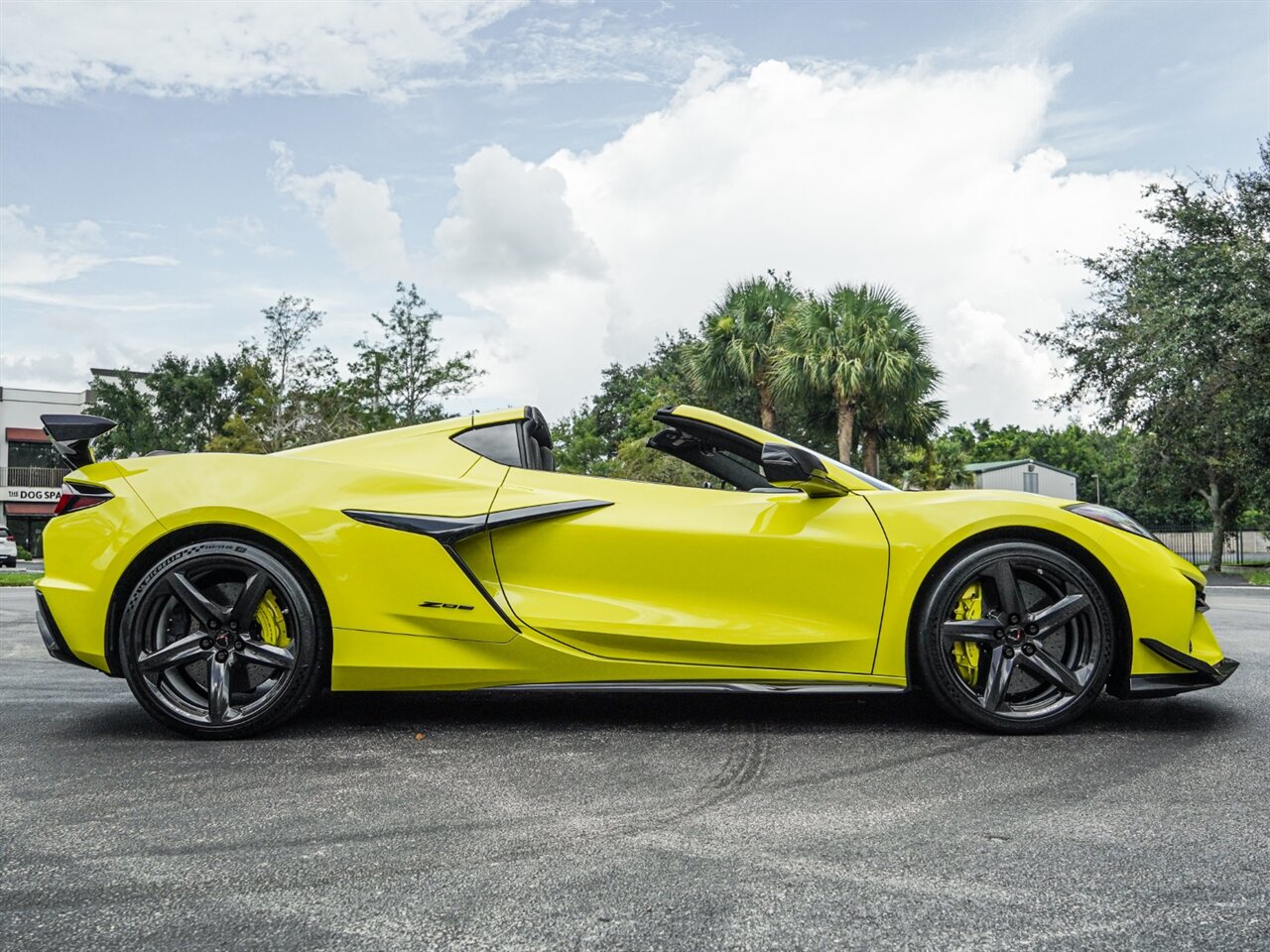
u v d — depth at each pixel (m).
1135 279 19.33
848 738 3.03
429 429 3.38
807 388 22.19
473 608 3.12
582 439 46.72
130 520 3.10
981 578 3.13
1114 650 3.12
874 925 1.62
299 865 1.93
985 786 2.48
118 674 3.12
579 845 2.03
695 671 3.13
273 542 3.10
